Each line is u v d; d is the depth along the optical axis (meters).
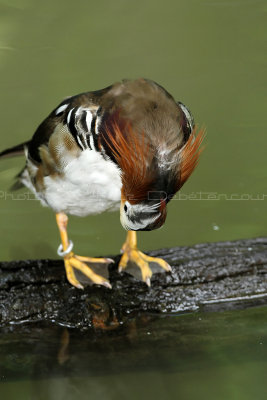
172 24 19.05
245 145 14.97
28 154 9.48
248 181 14.08
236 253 9.59
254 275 9.48
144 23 19.05
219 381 7.89
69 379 7.99
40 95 16.27
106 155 8.01
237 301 9.38
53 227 13.20
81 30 18.67
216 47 18.02
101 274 9.25
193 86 16.55
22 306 8.78
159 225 7.44
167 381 7.93
